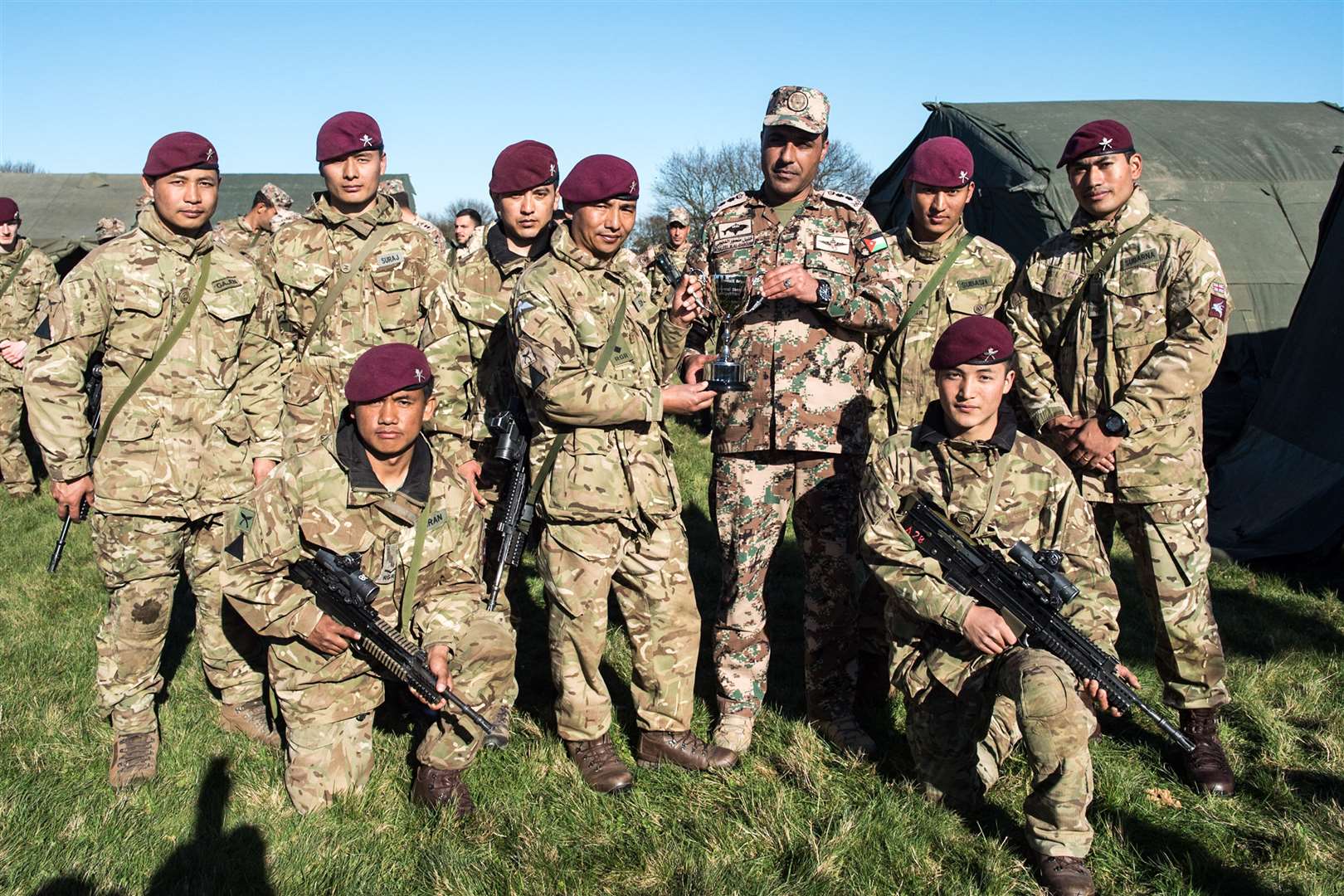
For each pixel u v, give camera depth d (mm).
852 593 4922
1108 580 4086
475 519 4430
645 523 4414
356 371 4012
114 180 17328
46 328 4430
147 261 4582
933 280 5047
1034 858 3830
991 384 4078
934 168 4875
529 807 4238
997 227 11781
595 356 4344
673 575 4504
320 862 3805
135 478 4523
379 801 4250
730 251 5004
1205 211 11555
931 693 4156
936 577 4121
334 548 4113
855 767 4562
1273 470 8641
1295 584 7277
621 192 4230
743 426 4852
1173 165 11867
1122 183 4648
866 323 4773
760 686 4902
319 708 4184
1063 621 3910
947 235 5102
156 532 4574
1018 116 12328
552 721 5031
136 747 4520
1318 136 12617
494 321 5102
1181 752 4648
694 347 5156
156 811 4164
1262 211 11664
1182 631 4570
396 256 5262
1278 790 4391
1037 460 4184
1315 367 8617
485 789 4398
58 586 7105
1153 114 13055
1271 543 7777
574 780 4465
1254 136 12508
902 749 4832
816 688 4934
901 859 3863
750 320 4906
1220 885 3785
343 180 5160
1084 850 3711
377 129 5215
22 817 3984
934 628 4203
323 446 4164
